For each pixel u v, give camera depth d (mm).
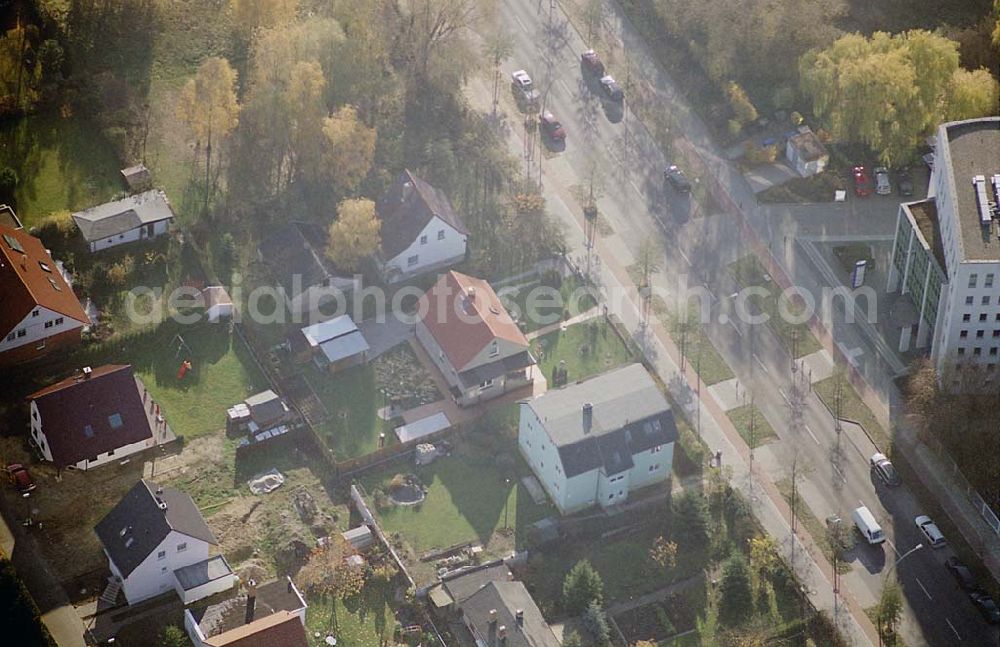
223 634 193000
